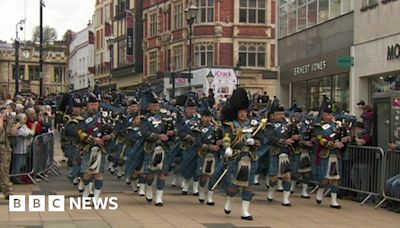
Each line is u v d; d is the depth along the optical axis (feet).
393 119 42.19
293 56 86.84
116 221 33.37
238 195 44.52
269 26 140.56
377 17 63.82
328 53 75.05
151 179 40.04
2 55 278.26
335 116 45.65
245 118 35.70
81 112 41.55
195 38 141.18
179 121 44.50
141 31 180.96
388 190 39.47
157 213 36.52
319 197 42.19
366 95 67.46
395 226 34.04
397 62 59.88
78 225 31.94
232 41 139.74
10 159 44.96
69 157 48.93
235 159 35.06
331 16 74.54
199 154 41.52
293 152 44.09
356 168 43.42
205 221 34.04
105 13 217.56
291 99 89.86
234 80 124.67
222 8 139.54
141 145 41.37
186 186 45.50
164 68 160.25
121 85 196.54
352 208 40.60
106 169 62.28
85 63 247.09
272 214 37.47
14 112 51.11
